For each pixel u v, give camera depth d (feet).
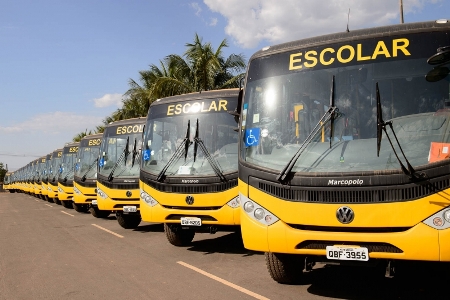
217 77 70.95
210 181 26.84
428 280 20.20
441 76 16.21
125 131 43.73
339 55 18.08
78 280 22.47
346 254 16.10
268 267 19.94
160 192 28.45
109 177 41.55
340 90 17.62
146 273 23.43
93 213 54.60
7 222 54.39
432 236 14.84
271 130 18.69
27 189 155.43
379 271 22.22
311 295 18.34
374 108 16.89
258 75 19.85
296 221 16.93
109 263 26.32
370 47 17.65
